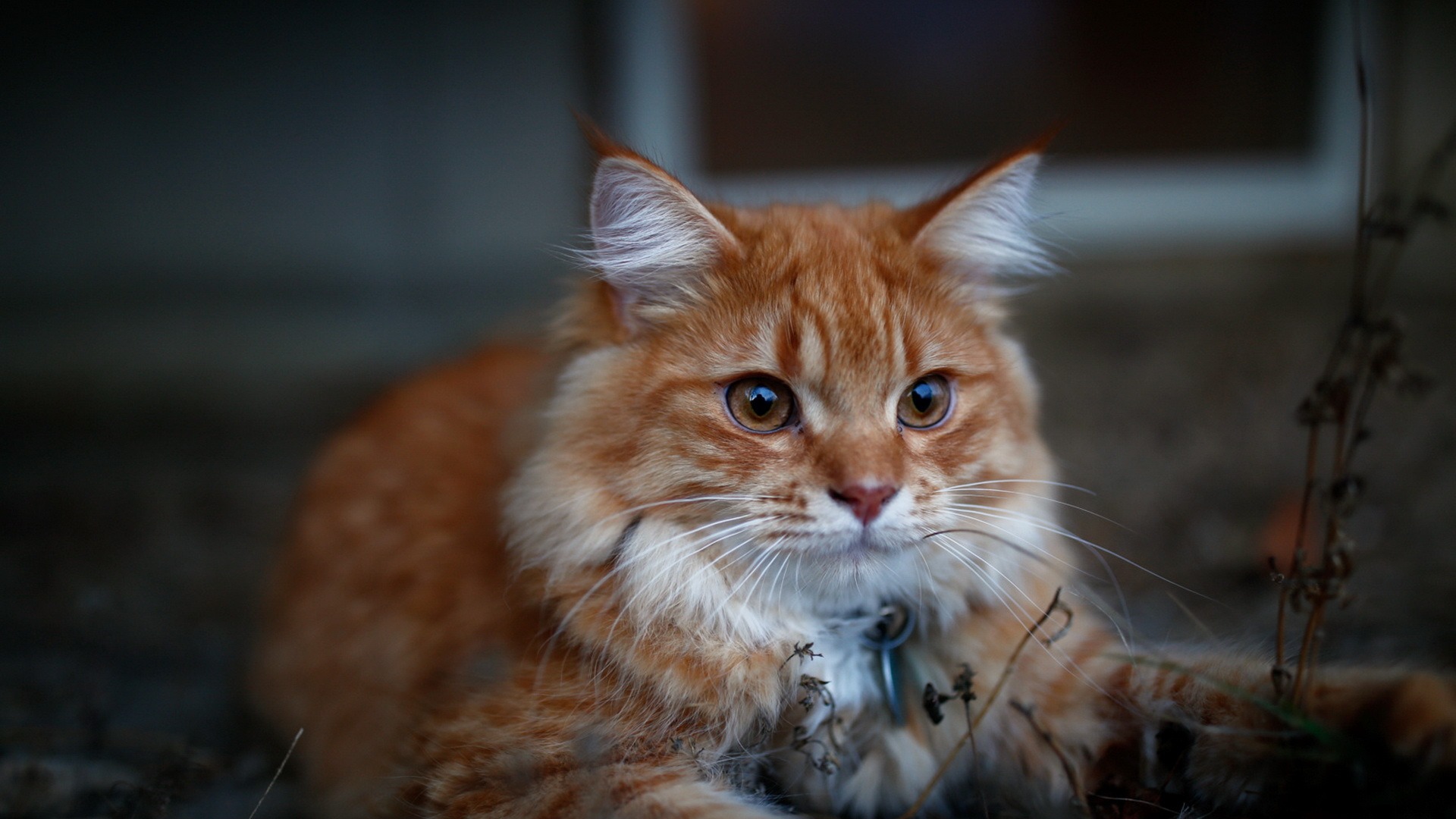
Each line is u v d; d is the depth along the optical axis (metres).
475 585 0.45
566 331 0.45
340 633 0.48
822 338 0.42
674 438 0.42
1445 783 0.35
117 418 0.96
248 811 0.44
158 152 0.98
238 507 0.74
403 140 0.99
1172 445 0.73
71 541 0.69
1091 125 1.06
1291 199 1.03
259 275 1.00
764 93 1.06
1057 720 0.42
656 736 0.40
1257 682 0.40
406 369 0.94
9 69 0.96
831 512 0.41
